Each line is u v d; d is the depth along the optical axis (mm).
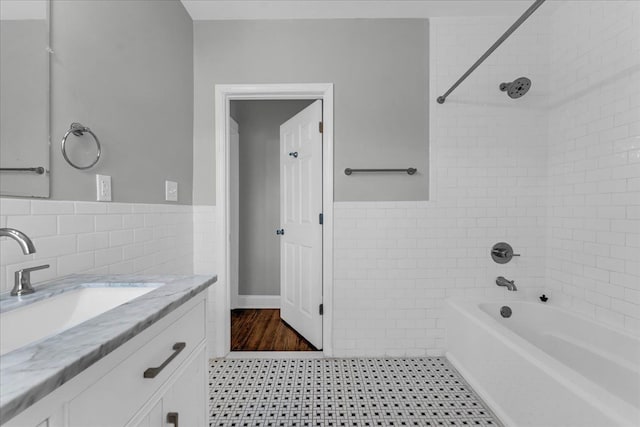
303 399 1655
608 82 1694
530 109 2117
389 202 2119
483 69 2111
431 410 1569
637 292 1559
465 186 2123
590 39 1799
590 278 1812
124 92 1426
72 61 1136
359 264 2127
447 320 2109
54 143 1059
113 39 1353
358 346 2131
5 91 900
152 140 1648
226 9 2008
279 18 2105
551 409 1197
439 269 2127
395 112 2117
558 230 2037
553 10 2047
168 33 1806
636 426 906
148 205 1604
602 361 1653
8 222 902
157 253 1689
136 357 685
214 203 2135
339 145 2121
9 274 902
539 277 2141
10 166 911
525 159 2123
